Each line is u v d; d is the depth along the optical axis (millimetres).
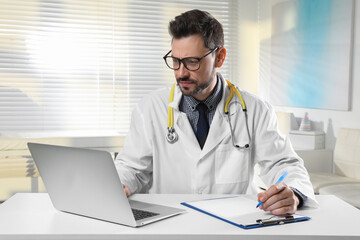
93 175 1113
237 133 1620
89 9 4324
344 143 3137
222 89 1629
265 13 4457
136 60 4480
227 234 1034
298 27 3803
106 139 3107
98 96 4430
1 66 4137
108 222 1137
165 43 4531
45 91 4277
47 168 1212
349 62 3201
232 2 4609
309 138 3486
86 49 4355
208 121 1618
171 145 1614
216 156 1593
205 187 1584
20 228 1083
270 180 1554
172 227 1087
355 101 3182
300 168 1474
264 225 1104
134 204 1295
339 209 1281
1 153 2939
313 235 1036
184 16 1389
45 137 3049
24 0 4152
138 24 4461
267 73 4438
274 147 1603
